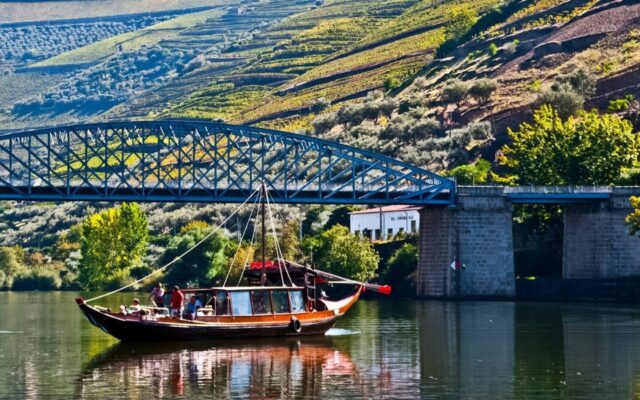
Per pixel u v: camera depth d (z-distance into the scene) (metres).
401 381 127.50
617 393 119.50
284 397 118.62
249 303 167.12
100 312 158.12
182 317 164.00
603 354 148.88
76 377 132.00
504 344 160.75
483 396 118.44
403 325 191.62
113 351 154.00
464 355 148.62
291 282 180.62
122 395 120.44
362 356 148.00
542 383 125.62
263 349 155.00
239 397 118.75
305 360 144.12
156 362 143.00
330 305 176.88
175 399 117.94
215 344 160.25
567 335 172.75
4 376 133.00
